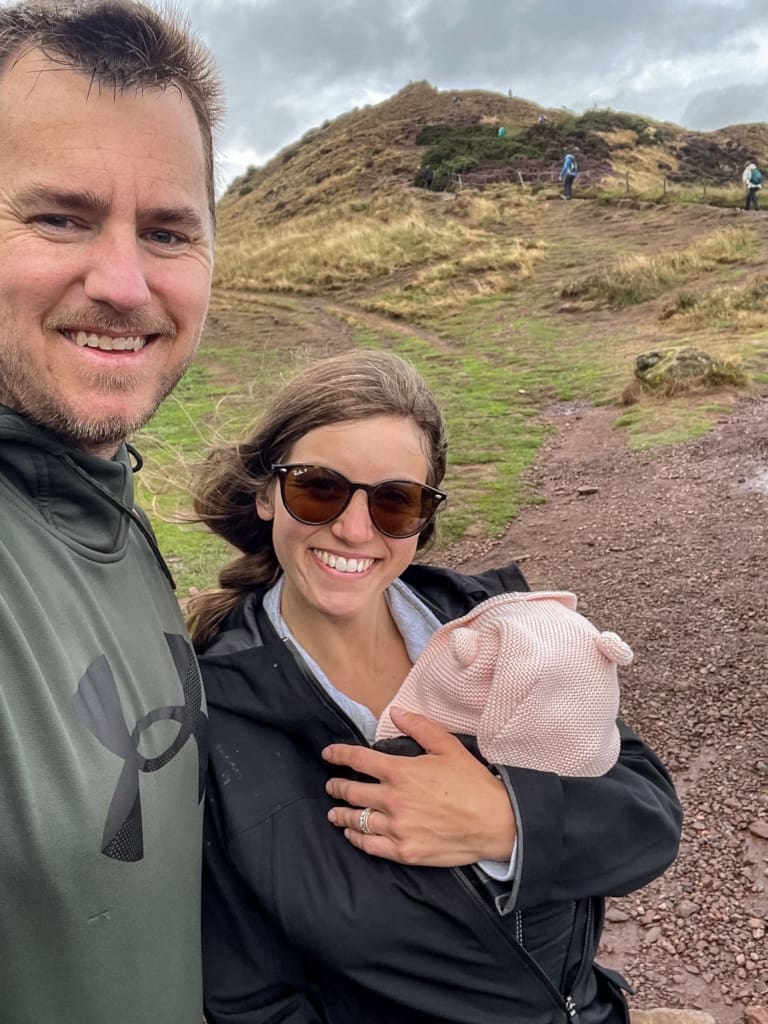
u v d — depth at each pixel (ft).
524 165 54.49
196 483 2.67
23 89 1.55
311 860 1.86
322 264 41.37
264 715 1.98
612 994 2.28
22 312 1.59
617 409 16.96
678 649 7.23
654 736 5.98
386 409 2.06
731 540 9.65
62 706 1.39
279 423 2.18
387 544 2.13
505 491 12.62
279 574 2.54
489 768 2.02
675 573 8.93
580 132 60.29
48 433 1.65
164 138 1.65
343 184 59.62
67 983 1.34
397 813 1.84
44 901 1.29
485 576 2.71
